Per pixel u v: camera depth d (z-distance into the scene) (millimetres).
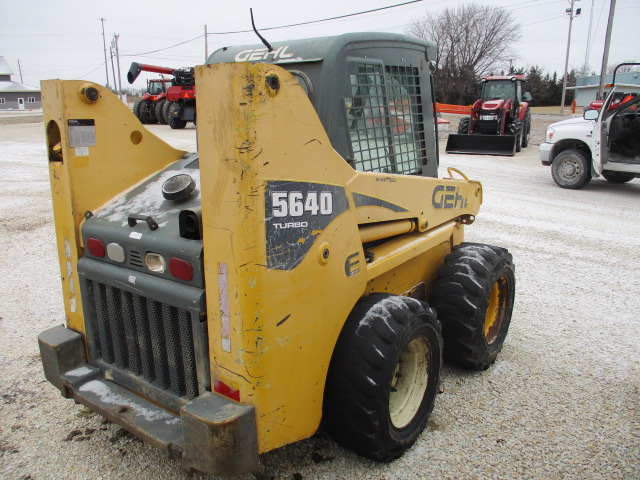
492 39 50000
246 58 2938
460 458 2725
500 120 16250
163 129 22688
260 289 1972
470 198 3959
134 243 2314
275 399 2109
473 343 3354
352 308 2525
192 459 2033
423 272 3527
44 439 2830
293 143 2037
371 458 2578
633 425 3051
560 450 2812
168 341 2309
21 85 68000
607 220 8070
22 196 8969
